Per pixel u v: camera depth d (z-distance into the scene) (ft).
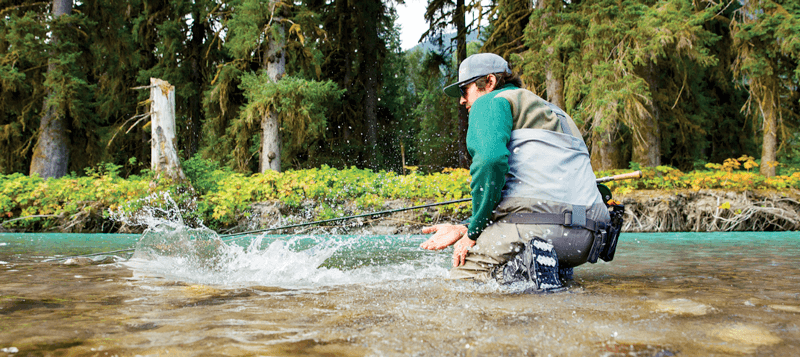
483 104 5.65
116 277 6.15
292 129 34.45
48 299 4.45
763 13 32.86
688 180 27.78
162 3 49.01
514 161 5.53
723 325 3.12
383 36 60.08
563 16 31.24
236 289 5.06
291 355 2.50
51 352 2.61
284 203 24.45
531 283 4.85
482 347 2.63
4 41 34.40
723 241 14.99
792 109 38.83
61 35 35.55
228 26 35.50
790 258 8.84
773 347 2.60
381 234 22.94
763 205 25.90
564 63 33.19
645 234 20.98
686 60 34.71
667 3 28.45
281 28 34.04
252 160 45.83
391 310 3.72
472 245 5.96
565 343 2.70
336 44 51.11
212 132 41.96
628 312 3.56
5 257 9.41
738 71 35.73
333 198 24.64
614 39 30.73
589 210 5.45
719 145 45.06
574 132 5.92
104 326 3.24
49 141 36.22
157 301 4.32
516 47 39.34
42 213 24.59
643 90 29.96
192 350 2.61
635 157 35.04
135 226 24.41
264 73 34.47
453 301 4.14
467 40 56.08
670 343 2.69
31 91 36.96
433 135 78.74
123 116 50.65
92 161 39.65
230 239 16.62
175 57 48.65
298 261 8.02
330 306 3.95
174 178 26.43
